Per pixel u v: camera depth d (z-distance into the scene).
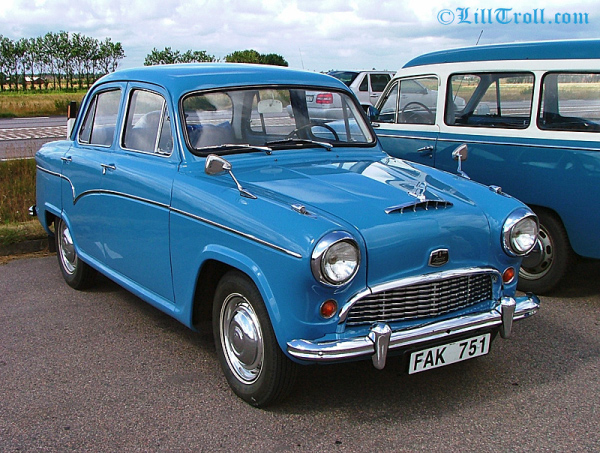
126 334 4.63
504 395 3.67
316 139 4.50
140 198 4.15
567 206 5.22
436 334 3.25
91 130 5.16
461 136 6.10
